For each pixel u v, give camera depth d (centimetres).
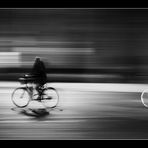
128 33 1994
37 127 914
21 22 2009
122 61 2003
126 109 1184
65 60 2009
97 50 2002
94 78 1989
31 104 1251
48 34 2012
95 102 1315
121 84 1895
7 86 1736
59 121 988
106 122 985
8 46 2022
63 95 1469
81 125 944
